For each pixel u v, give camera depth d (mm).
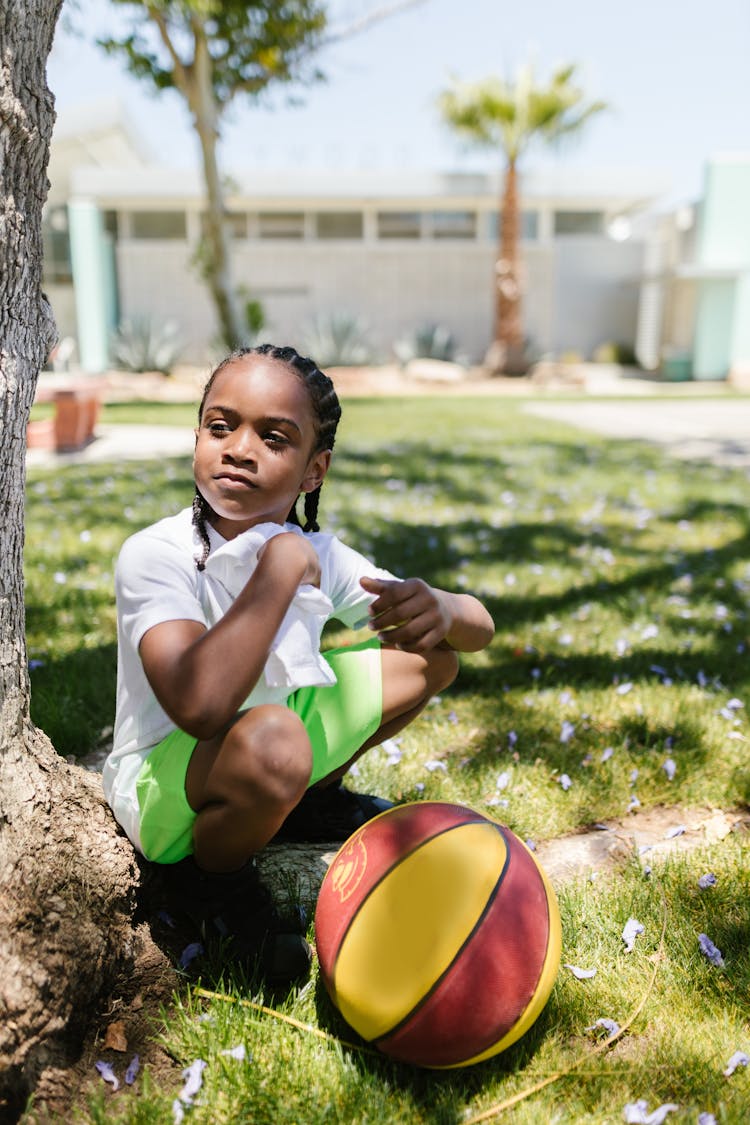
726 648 4102
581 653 4035
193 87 15422
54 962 1749
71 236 25312
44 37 1812
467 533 6355
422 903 1721
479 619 2197
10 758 1956
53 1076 1697
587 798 2805
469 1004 1670
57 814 1982
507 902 1751
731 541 6250
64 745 3016
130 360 24781
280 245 26703
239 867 1965
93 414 12758
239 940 2004
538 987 1735
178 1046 1814
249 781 1729
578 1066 1786
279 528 1931
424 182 26281
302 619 1874
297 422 1860
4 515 1930
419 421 14406
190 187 25484
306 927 2182
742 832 2666
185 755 1828
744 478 8992
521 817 2697
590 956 2100
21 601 2027
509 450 10930
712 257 25641
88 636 4082
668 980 2029
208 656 1670
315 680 1846
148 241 26797
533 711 3434
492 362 25922
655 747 3076
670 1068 1777
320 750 2068
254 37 15109
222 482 1853
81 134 25234
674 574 5332
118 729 2016
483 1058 1737
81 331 25969
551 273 28281
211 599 1914
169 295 26875
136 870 2018
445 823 1867
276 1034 1850
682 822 2742
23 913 1776
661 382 25969
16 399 1903
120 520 6512
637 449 11180
